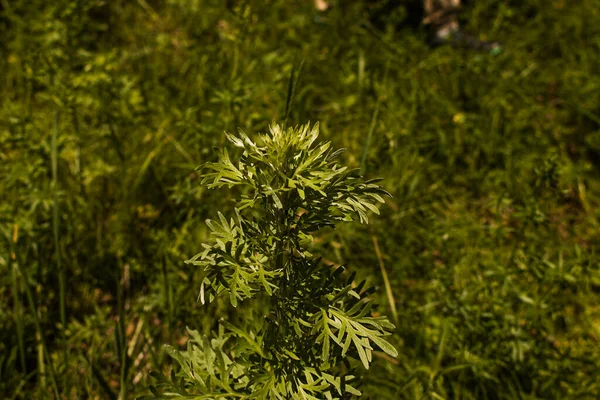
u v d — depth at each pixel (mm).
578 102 4621
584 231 3875
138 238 3529
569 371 2918
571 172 3875
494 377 2814
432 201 3867
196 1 5199
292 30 5062
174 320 2928
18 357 2979
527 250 3287
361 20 5230
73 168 3750
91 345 3029
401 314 3168
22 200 3430
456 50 5203
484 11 5734
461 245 3570
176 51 4930
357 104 4359
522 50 5246
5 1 4934
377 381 2777
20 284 3098
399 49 4824
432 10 5621
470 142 4199
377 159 3865
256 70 4434
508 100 4594
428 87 4598
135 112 3891
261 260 1675
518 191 3799
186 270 3225
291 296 1712
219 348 1920
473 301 3125
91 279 3340
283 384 1691
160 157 3834
